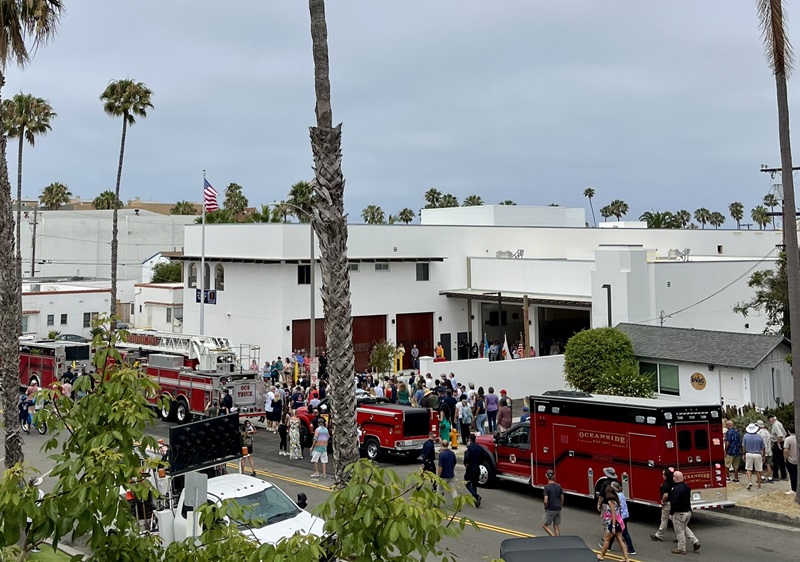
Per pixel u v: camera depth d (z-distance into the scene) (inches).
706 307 1555.1
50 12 685.9
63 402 317.7
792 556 590.2
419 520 246.4
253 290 1743.4
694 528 681.0
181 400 1186.6
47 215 3299.7
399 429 935.7
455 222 2342.5
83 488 259.0
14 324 668.1
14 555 276.5
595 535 649.6
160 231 3565.5
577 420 724.0
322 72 498.0
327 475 893.2
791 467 754.2
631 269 1456.7
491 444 839.1
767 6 717.3
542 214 2336.4
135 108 1766.7
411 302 1865.2
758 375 1104.2
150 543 284.7
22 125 1829.5
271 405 1189.7
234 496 524.1
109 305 2404.0
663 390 1206.3
